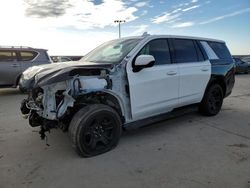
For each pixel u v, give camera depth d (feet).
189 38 17.12
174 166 10.89
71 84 11.07
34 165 11.15
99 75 11.94
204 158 11.66
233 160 11.41
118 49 14.34
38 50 32.86
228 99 27.81
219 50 19.65
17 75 31.14
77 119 11.44
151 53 14.25
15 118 19.11
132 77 13.02
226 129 16.10
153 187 9.26
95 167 10.90
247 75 71.05
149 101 14.03
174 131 15.67
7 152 12.59
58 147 13.17
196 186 9.26
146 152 12.44
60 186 9.43
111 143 12.58
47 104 11.56
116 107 12.94
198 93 17.42
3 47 30.53
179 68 15.53
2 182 9.72
